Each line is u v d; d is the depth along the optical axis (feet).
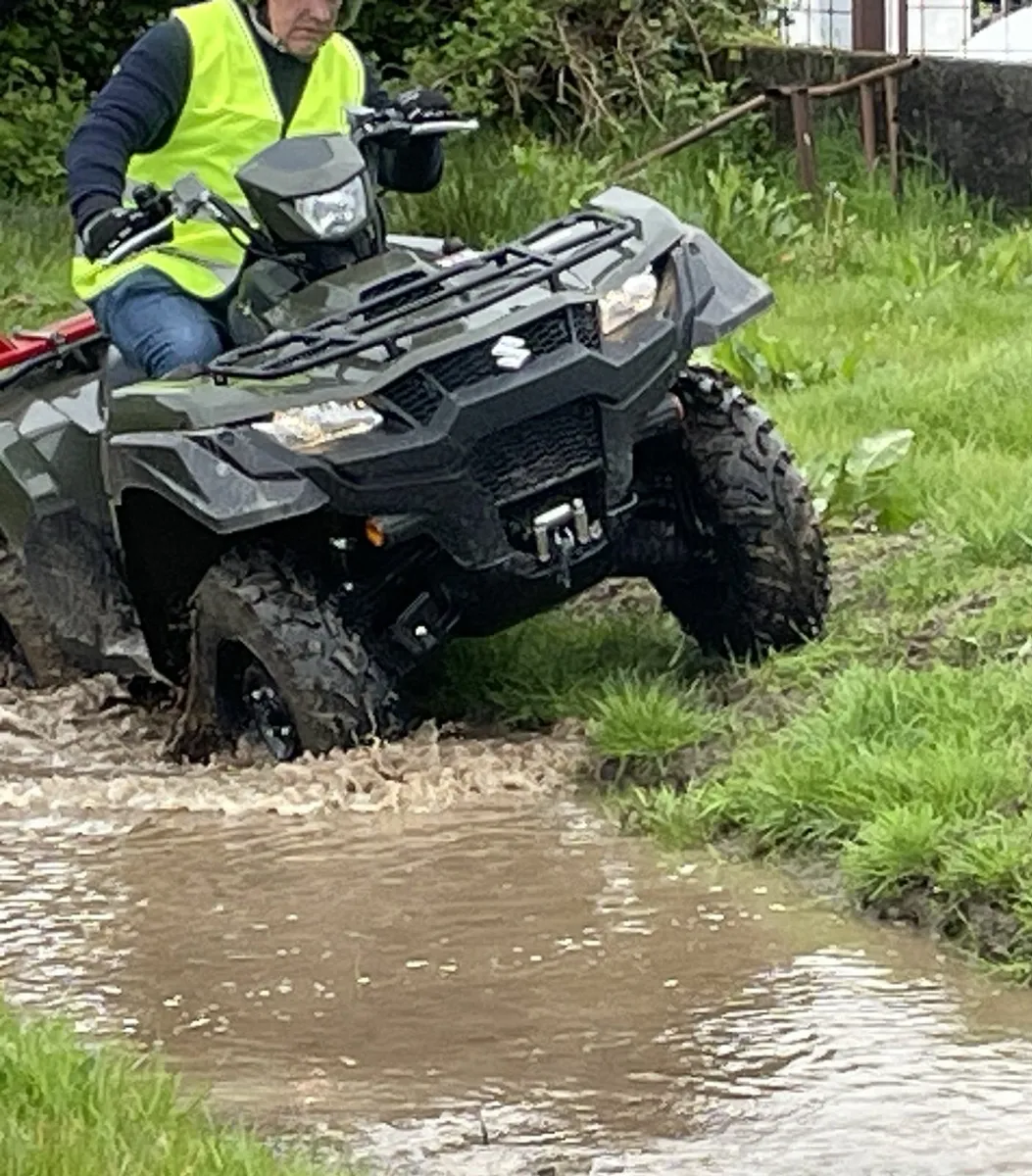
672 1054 15.34
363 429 20.56
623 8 54.70
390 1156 13.89
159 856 19.86
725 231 47.06
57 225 51.72
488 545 20.89
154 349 22.71
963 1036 15.40
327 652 21.36
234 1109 14.64
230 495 20.31
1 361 25.61
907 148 51.49
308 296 21.81
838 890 18.08
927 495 27.40
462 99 54.34
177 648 23.68
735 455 22.48
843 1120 14.19
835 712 20.30
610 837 19.71
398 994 16.61
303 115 23.39
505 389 20.44
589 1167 13.66
